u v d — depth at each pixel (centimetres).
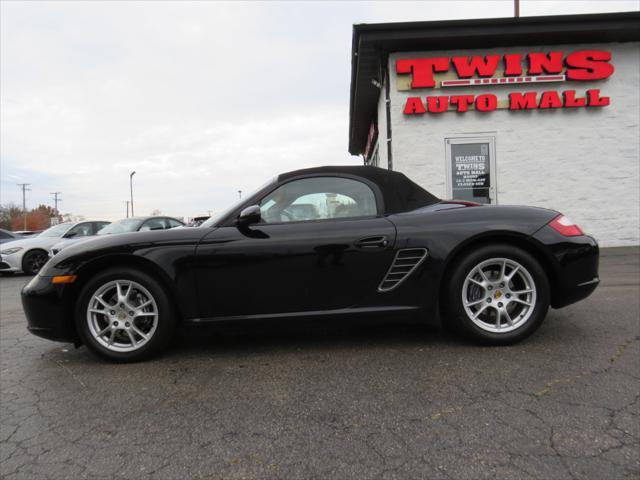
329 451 179
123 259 288
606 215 865
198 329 292
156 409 223
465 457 171
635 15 782
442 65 850
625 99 859
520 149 868
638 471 159
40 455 184
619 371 247
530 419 198
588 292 300
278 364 280
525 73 857
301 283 288
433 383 240
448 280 292
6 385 262
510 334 292
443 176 871
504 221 292
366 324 294
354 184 309
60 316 287
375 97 1178
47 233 1119
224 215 303
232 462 174
